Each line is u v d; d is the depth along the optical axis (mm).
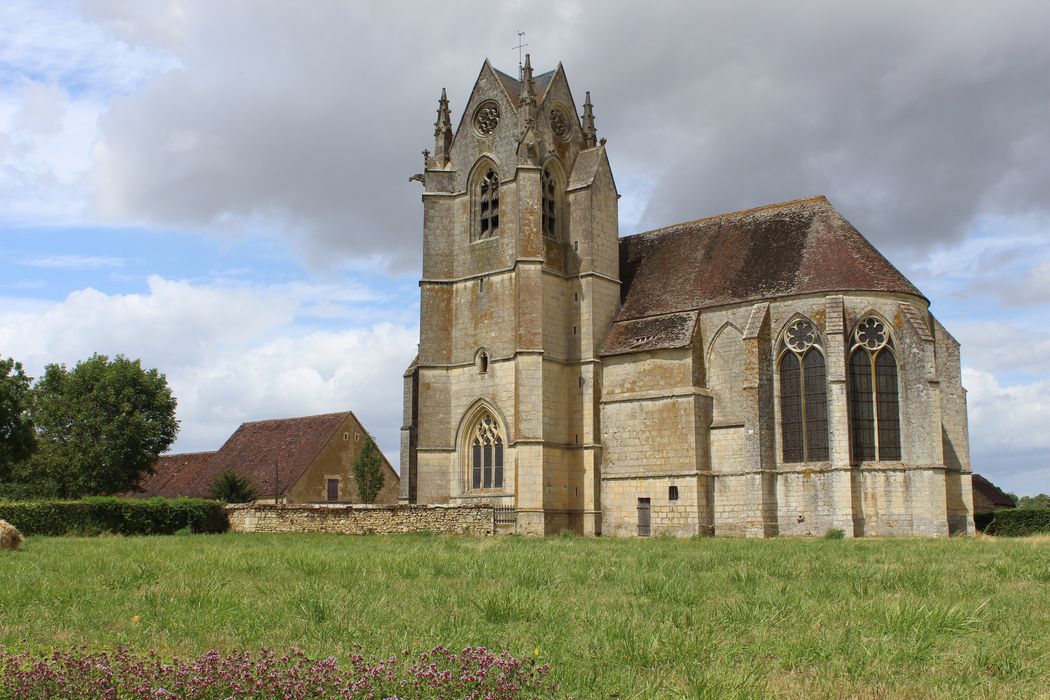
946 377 62344
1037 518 60719
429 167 73750
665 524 63031
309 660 13820
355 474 92438
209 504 56688
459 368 70125
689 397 63250
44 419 92812
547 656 15148
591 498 66562
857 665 14461
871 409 59438
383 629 17375
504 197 69250
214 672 12773
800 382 61094
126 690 12430
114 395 93500
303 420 101812
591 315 68500
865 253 62562
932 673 14148
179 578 23984
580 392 68188
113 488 93562
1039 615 18562
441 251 71938
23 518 50969
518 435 64812
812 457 60062
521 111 68938
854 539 53156
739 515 61719
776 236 67000
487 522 55344
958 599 20297
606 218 71312
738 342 63844
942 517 56781
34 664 12898
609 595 22109
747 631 17141
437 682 12562
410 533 52875
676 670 14398
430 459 69562
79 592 21641
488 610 18578
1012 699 12805
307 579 24422
